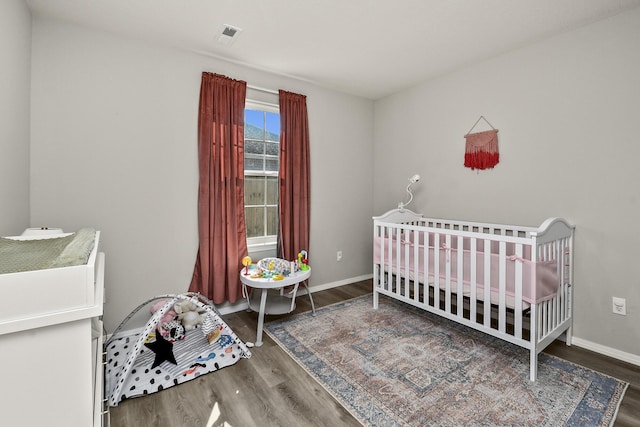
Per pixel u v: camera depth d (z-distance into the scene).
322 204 3.50
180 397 1.68
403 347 2.19
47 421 0.76
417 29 2.22
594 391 1.71
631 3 1.90
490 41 2.39
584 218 2.20
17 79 1.73
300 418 1.52
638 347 2.00
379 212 3.89
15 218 1.73
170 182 2.51
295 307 2.98
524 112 2.49
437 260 2.37
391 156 3.70
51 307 0.74
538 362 2.01
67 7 1.94
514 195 2.57
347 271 3.77
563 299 2.17
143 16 2.05
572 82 2.22
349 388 1.75
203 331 2.19
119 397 1.62
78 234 1.23
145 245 2.43
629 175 2.00
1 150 1.52
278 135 3.22
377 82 3.28
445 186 3.11
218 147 2.67
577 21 2.11
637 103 1.95
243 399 1.66
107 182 2.26
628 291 2.03
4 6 1.53
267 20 2.11
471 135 2.84
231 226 2.74
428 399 1.65
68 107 2.11
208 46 2.47
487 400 1.64
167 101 2.48
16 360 0.72
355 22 2.13
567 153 2.26
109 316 2.32
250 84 2.89
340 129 3.60
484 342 2.26
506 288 1.99
